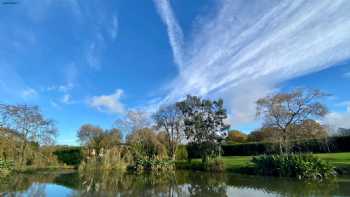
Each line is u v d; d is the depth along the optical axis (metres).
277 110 25.91
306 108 25.36
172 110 40.03
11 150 23.59
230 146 42.50
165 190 13.98
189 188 14.73
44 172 25.12
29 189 13.77
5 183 16.02
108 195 12.30
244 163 27.33
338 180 16.44
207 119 35.06
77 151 34.59
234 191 13.35
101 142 36.06
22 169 24.92
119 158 30.31
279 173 19.95
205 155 31.66
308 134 25.28
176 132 39.88
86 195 12.27
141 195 12.39
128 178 20.64
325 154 28.58
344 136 31.44
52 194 12.41
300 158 19.77
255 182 16.75
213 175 22.83
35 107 26.69
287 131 25.78
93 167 28.58
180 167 33.88
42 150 28.28
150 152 34.56
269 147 28.66
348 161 21.84
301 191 12.61
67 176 21.47
